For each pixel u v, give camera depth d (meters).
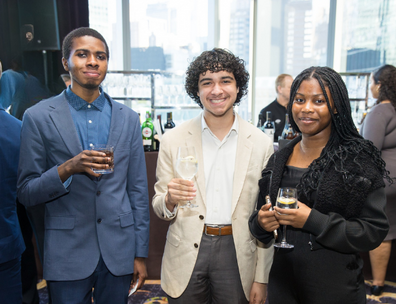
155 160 2.27
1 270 1.24
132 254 1.22
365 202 0.90
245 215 1.18
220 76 1.15
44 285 2.29
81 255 1.14
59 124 1.14
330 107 0.95
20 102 2.90
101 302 1.24
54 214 1.16
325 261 0.94
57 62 3.06
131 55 4.41
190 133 1.26
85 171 1.05
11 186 1.27
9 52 2.92
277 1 4.42
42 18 2.97
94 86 1.18
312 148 1.05
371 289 2.20
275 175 1.06
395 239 2.28
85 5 3.13
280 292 1.02
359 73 3.46
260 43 4.51
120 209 1.20
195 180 1.20
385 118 1.96
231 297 1.17
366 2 4.33
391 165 1.97
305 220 0.90
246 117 4.64
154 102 3.06
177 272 1.19
